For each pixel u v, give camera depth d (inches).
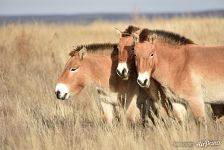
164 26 2267.5
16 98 1365.7
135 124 1156.5
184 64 1102.4
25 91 1475.1
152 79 1133.7
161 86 1127.0
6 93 1471.5
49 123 1200.2
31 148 999.0
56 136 1048.8
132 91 1168.2
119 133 1052.5
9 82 1576.0
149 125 1143.6
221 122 1152.2
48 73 1667.1
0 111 1304.1
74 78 1167.6
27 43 2048.5
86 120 1236.5
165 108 1156.5
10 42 2135.8
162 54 1107.3
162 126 1088.2
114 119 1181.1
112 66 1170.6
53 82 1526.8
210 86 1097.4
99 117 1226.6
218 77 1090.7
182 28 2255.2
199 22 2364.7
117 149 978.1
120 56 1140.5
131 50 1142.3
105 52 1187.9
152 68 1080.8
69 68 1166.3
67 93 1160.8
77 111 1289.4
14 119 1197.7
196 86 1097.4
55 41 2203.5
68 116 1259.2
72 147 1021.8
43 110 1289.4
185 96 1101.7
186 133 1035.3
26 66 1802.4
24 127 1120.2
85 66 1173.1
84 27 2795.3
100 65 1174.3
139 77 1053.8
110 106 1192.8
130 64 1149.7
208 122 1113.4
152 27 2260.1
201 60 1099.3
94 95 1376.7
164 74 1104.8
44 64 1817.2
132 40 1138.7
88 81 1181.1
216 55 1099.9
